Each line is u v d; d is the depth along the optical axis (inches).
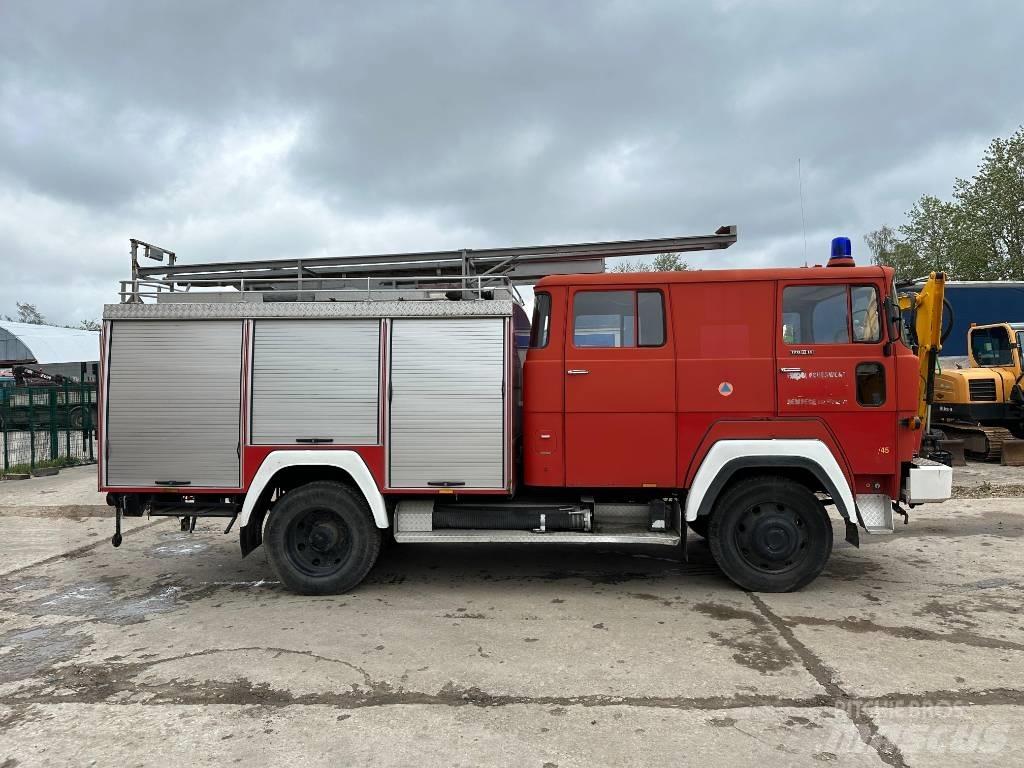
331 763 114.5
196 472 209.5
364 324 208.8
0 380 874.1
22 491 415.8
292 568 209.9
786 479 201.5
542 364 208.8
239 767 113.7
